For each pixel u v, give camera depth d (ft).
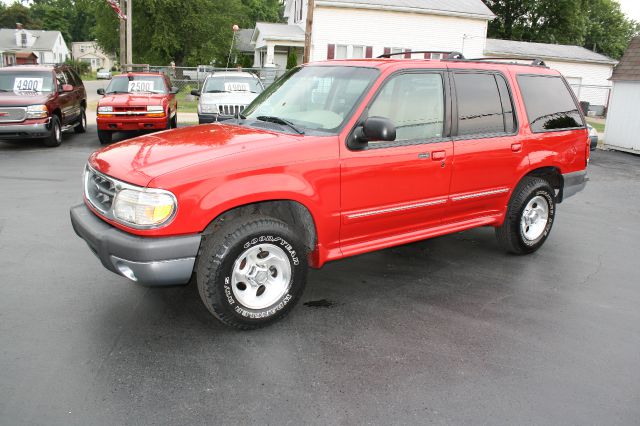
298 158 12.37
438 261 17.90
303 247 12.70
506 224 17.87
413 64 14.52
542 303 14.74
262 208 13.16
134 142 13.74
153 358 11.22
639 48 50.49
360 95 13.53
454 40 89.25
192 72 131.44
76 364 10.87
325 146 12.80
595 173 38.09
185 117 61.57
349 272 16.63
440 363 11.42
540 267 17.66
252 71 80.23
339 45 84.43
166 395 9.96
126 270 11.39
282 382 10.52
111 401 9.71
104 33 132.46
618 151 52.06
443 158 14.98
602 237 21.63
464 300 14.74
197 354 11.44
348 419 9.46
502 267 17.49
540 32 154.61
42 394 9.83
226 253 11.58
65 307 13.44
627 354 12.12
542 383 10.81
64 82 44.42
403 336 12.56
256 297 12.53
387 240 14.74
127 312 13.29
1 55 233.35
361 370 11.04
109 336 12.07
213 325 12.78
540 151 17.66
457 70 15.60
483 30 90.53
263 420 9.36
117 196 11.41
